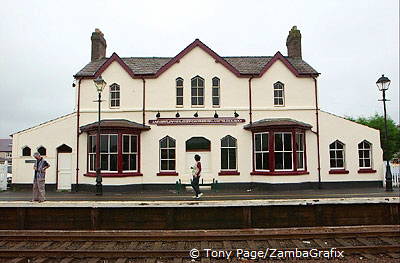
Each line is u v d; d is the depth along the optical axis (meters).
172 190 19.17
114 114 20.27
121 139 19.09
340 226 11.61
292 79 20.73
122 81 20.45
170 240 10.08
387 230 10.55
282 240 10.12
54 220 11.92
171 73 20.50
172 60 20.50
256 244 9.77
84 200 14.35
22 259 8.36
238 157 19.92
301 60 22.77
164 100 20.33
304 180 19.47
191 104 20.41
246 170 19.88
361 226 11.03
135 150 19.72
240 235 10.09
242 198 14.66
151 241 10.06
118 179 18.75
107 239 10.08
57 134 20.16
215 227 11.86
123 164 19.23
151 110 20.22
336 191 18.05
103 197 15.81
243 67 21.67
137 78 20.42
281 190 18.75
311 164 20.19
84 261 8.57
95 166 19.33
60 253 8.84
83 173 19.80
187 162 20.00
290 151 19.25
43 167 12.55
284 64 20.80
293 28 23.45
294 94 20.64
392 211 11.98
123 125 18.97
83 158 19.91
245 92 20.50
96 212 11.72
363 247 8.93
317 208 11.88
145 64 21.95
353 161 20.45
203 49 20.66
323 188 20.02
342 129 20.55
